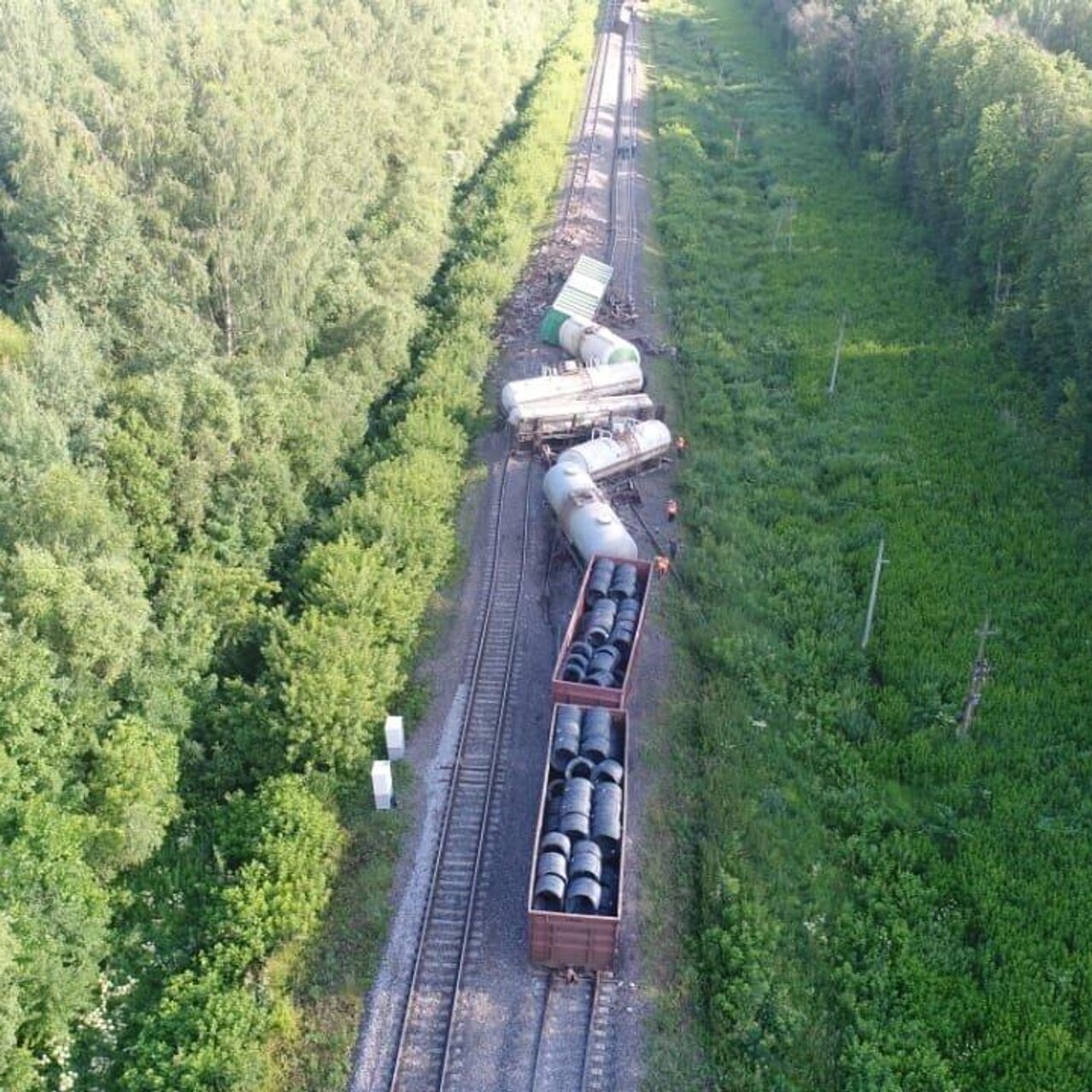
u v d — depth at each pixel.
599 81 122.69
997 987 31.91
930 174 82.75
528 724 42.38
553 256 80.06
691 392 64.62
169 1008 30.73
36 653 34.41
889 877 35.88
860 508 53.97
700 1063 30.66
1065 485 54.47
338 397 55.50
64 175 49.53
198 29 73.06
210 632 41.53
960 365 66.19
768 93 121.81
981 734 41.12
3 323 47.34
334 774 38.09
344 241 67.75
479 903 35.25
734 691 43.16
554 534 53.28
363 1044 31.17
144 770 35.16
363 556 45.25
